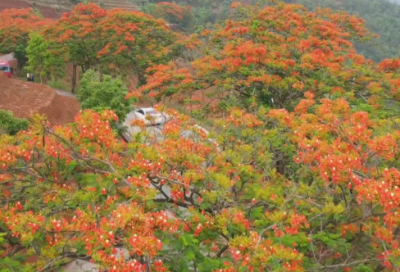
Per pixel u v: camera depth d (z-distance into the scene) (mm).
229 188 8352
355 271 7555
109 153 9328
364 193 6613
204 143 10367
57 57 34312
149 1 92312
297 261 6629
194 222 7477
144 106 30422
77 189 8977
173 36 35344
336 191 8016
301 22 22094
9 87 25172
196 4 94562
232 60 17438
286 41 20250
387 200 6289
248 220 7938
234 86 17062
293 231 7035
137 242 5758
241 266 6363
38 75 40562
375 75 17234
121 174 8727
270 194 8484
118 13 34812
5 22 47594
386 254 6883
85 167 9375
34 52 34406
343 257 8062
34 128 10359
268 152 10945
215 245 8336
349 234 8000
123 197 8383
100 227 6441
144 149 9203
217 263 6934
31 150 9461
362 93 17312
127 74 36062
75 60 34875
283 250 6406
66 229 7027
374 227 7246
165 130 10406
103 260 5789
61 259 7277
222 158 9570
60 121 24391
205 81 18203
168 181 8359
